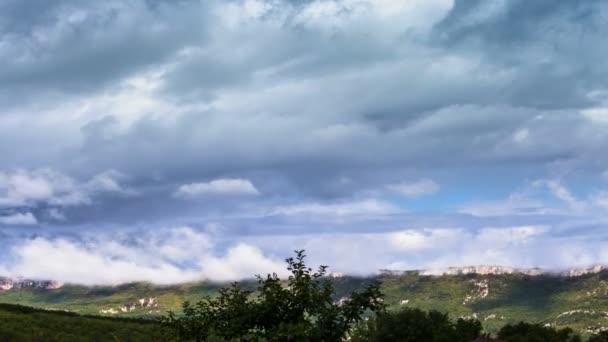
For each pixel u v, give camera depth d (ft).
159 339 83.15
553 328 522.06
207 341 79.41
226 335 76.23
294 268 77.41
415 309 529.86
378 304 74.38
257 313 75.82
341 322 73.56
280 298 75.97
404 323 495.41
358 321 73.82
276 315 76.38
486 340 463.42
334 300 74.84
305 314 75.92
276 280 77.71
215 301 80.28
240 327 75.66
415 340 483.10
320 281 76.89
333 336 73.20
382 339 483.92
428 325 501.15
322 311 72.54
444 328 506.89
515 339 489.26
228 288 80.07
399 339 482.69
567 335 512.63
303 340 69.77
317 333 70.90
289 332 70.03
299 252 78.28
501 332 521.65
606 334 473.26
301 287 75.41
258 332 76.64
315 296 74.69
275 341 72.02
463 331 513.45
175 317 81.51
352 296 74.38
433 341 484.74
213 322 78.74
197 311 81.41
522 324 522.47
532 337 483.51
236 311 76.59
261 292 77.36
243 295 78.54
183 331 79.56
